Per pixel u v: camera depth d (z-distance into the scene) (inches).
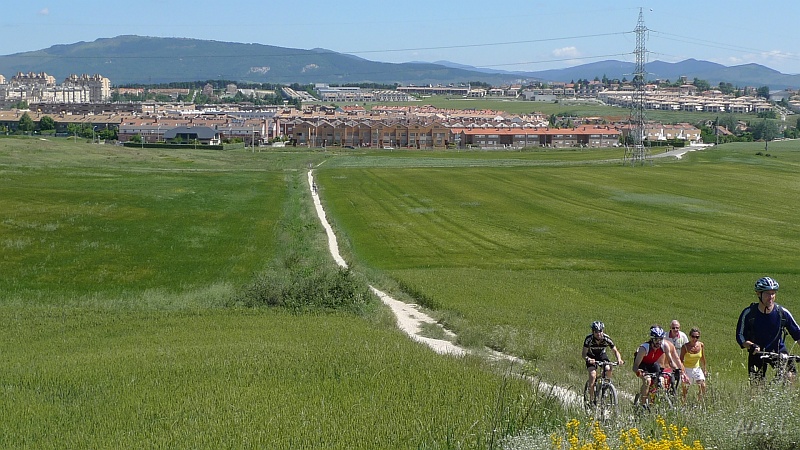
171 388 827.4
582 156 7445.9
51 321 1385.3
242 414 714.8
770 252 2810.0
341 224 3319.4
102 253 2348.7
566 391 782.5
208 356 1005.2
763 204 4131.4
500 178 5236.2
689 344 768.3
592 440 501.4
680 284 2153.1
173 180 4601.4
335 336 1198.3
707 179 5191.9
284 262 2236.7
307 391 806.5
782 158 6934.1
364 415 701.3
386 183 4965.6
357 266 2315.5
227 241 2662.4
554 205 4015.8
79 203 3371.1
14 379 874.8
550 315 1555.1
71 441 642.2
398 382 837.2
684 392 691.4
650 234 3186.5
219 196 3969.0
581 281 2172.7
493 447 567.8
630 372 971.3
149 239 2632.9
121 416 717.3
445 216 3619.6
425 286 1911.9
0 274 2005.4
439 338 1343.5
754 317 665.0
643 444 458.3
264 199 3981.3
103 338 1228.5
